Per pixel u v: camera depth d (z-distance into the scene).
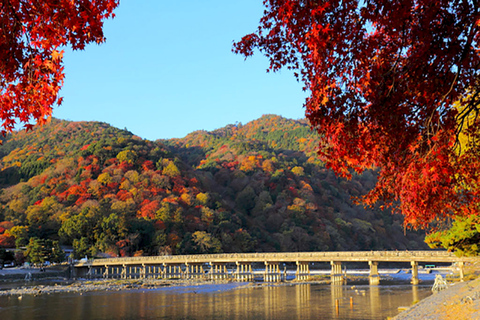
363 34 8.86
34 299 63.72
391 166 9.84
